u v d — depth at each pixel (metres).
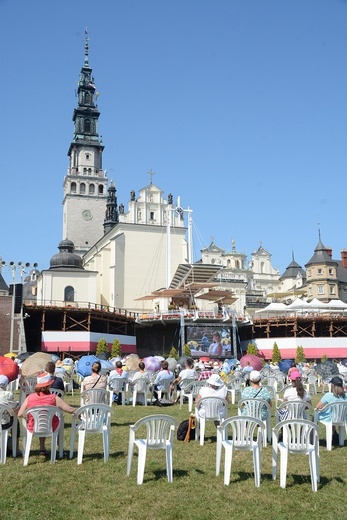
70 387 27.12
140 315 65.44
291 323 64.12
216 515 8.12
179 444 13.51
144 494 9.05
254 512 8.27
